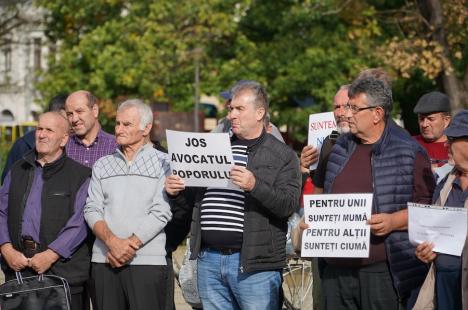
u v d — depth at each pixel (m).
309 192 9.45
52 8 33.69
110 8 32.78
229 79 30.06
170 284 8.50
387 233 7.15
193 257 7.86
